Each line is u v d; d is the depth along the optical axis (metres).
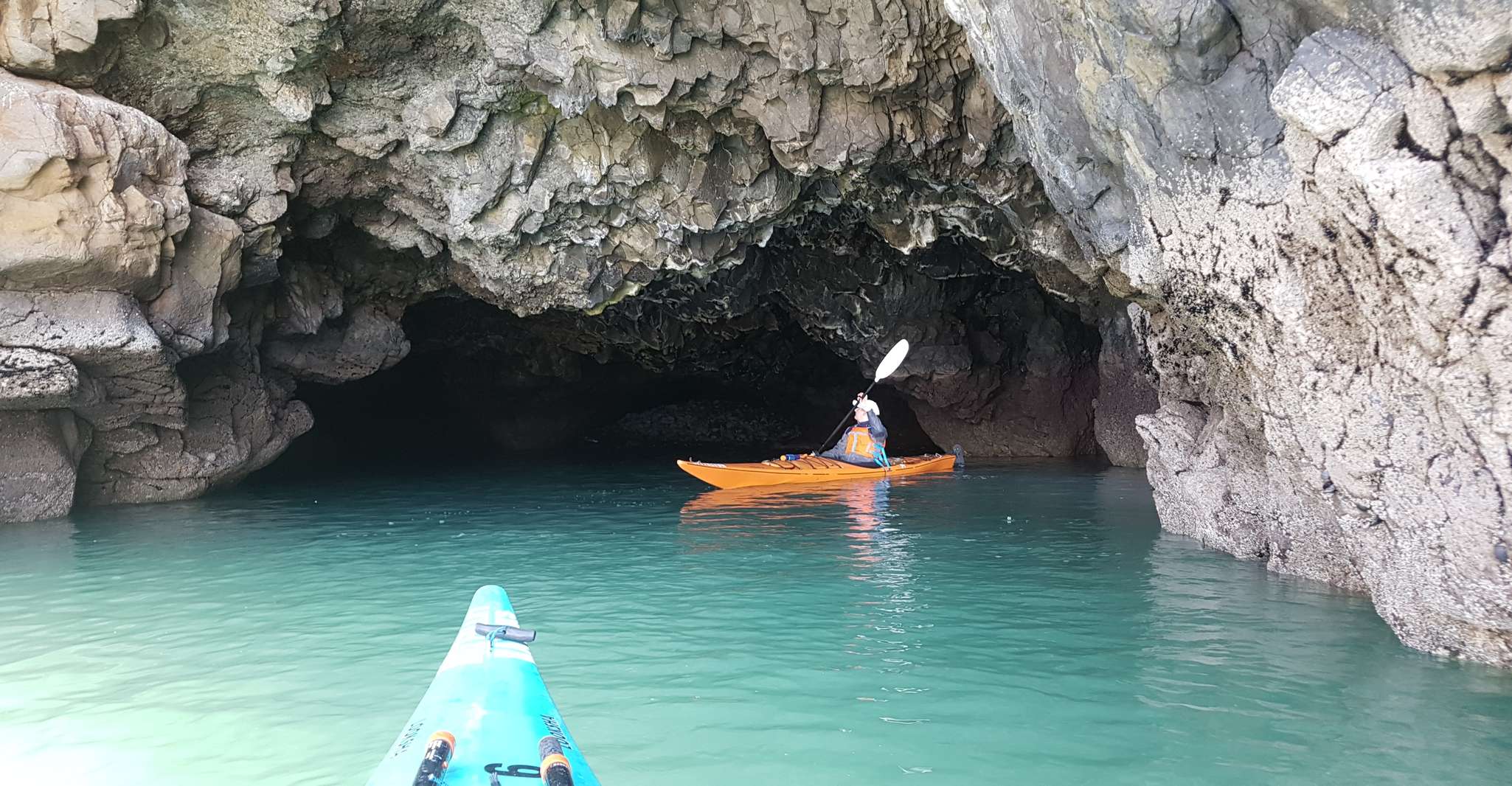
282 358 12.09
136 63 8.60
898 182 11.09
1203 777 3.46
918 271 14.87
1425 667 4.63
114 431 10.19
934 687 4.42
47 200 7.91
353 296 12.52
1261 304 5.00
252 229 9.88
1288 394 5.20
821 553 7.69
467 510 10.46
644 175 10.23
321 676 4.61
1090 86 5.40
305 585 6.58
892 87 9.22
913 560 7.39
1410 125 3.60
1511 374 3.71
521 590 6.43
